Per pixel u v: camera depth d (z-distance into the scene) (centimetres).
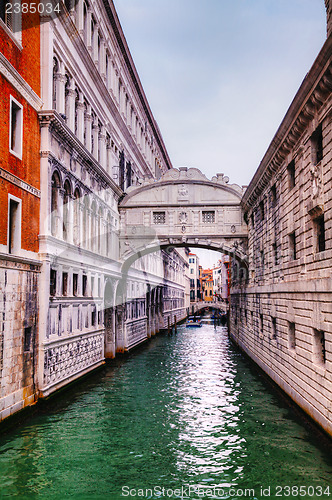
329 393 1179
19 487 965
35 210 1523
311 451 1161
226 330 5569
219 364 2689
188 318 7625
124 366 2556
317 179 1307
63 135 1703
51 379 1592
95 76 2252
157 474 1038
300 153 1522
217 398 1764
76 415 1497
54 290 1633
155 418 1476
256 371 2422
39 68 1591
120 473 1042
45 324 1532
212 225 2811
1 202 1279
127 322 2961
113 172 2717
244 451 1173
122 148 3034
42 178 1567
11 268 1325
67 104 1889
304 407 1425
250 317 2759
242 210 2805
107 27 2561
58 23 1708
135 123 3606
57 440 1247
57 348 1650
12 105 1391
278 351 1859
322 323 1242
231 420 1451
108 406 1622
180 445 1223
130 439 1267
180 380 2139
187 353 3234
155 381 2108
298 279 1558
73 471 1050
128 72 3222
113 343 2741
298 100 1356
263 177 2123
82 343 1962
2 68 1284
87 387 1950
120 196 2769
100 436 1286
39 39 1598
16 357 1355
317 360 1337
